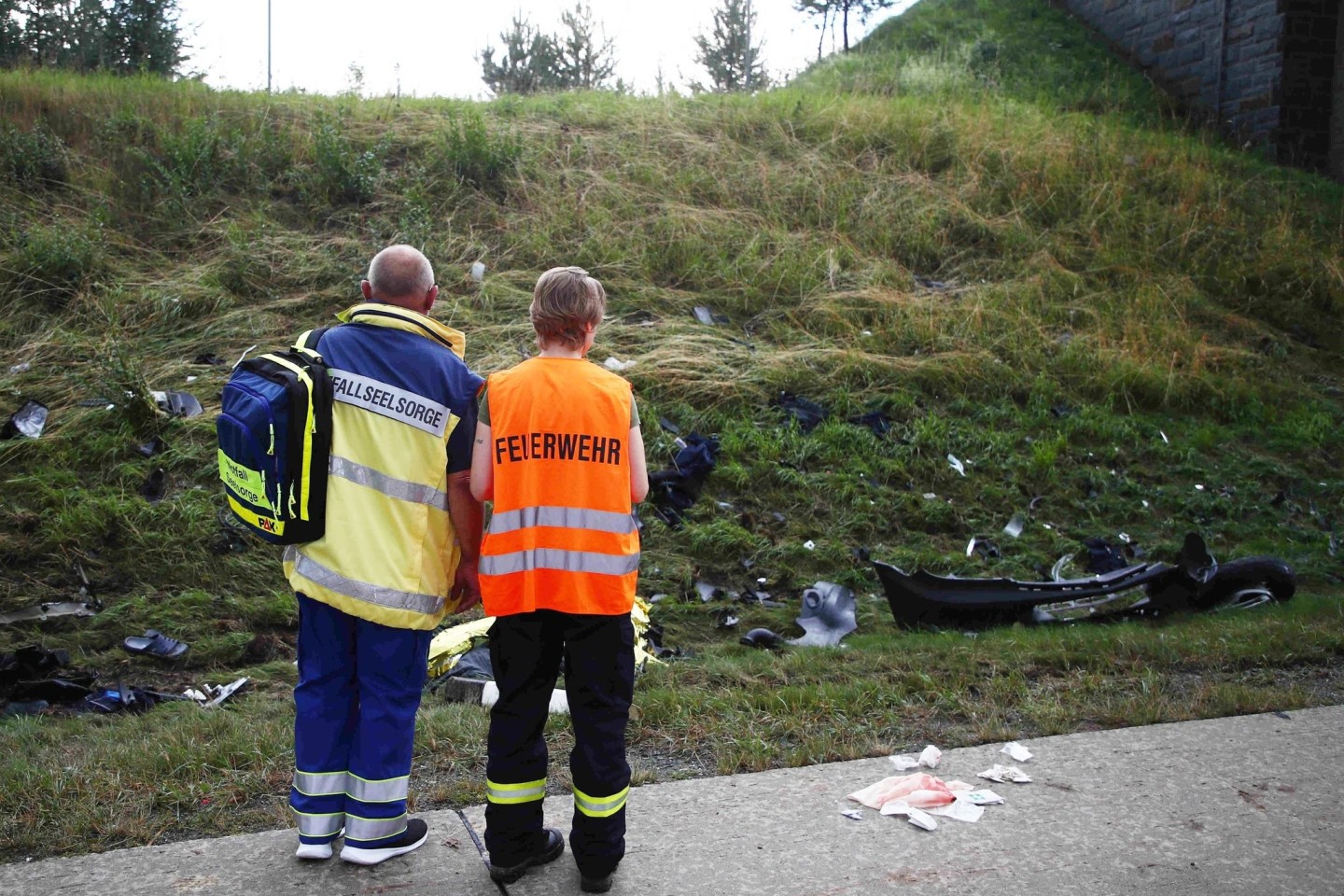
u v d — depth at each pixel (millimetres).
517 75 20562
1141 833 3258
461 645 5148
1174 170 13641
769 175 12023
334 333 3076
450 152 11211
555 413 2904
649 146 12383
